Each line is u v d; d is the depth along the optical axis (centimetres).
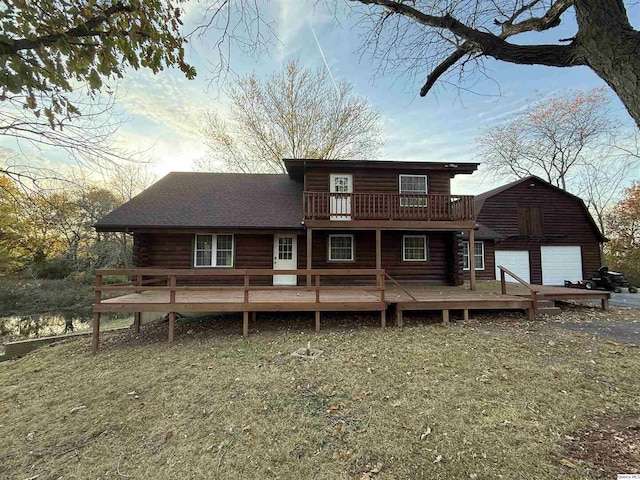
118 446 314
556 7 289
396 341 590
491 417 328
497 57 284
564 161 2177
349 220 1005
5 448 319
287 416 346
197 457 290
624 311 841
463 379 420
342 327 704
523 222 1658
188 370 487
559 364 462
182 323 809
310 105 1978
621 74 197
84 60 262
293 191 1281
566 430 300
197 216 1037
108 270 648
